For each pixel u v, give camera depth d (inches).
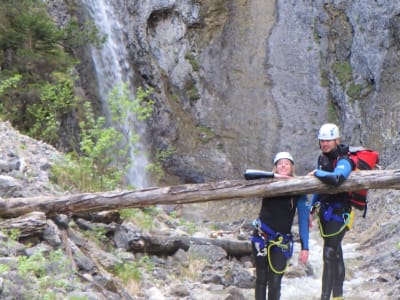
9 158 353.4
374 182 260.5
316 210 276.4
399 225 512.4
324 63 946.1
